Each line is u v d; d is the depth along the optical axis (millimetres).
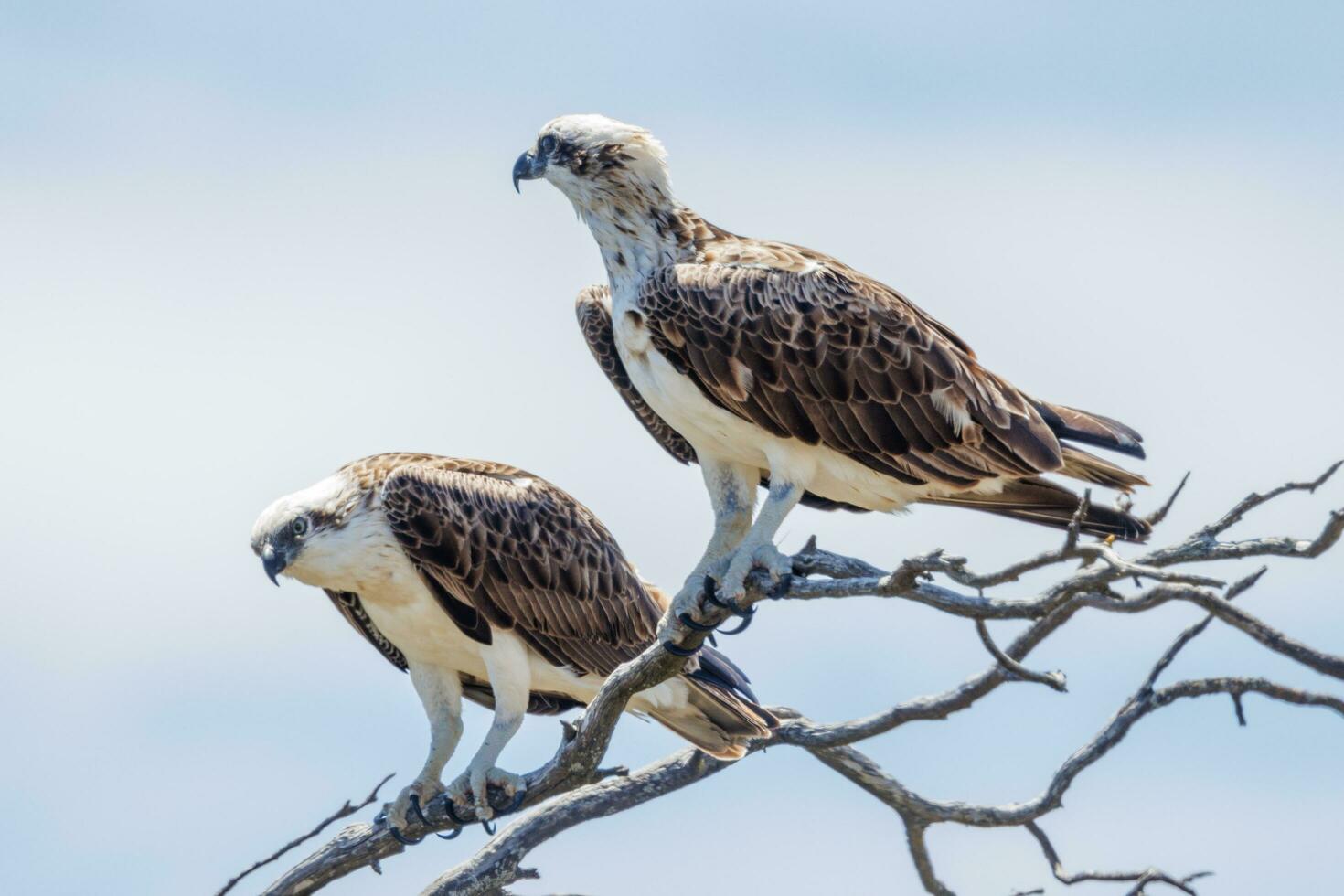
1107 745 11867
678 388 12102
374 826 12664
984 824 12312
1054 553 8461
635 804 12875
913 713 12422
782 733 12688
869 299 11969
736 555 11320
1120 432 12391
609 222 12336
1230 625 8367
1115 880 11883
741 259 12141
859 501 12586
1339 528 8719
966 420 11930
